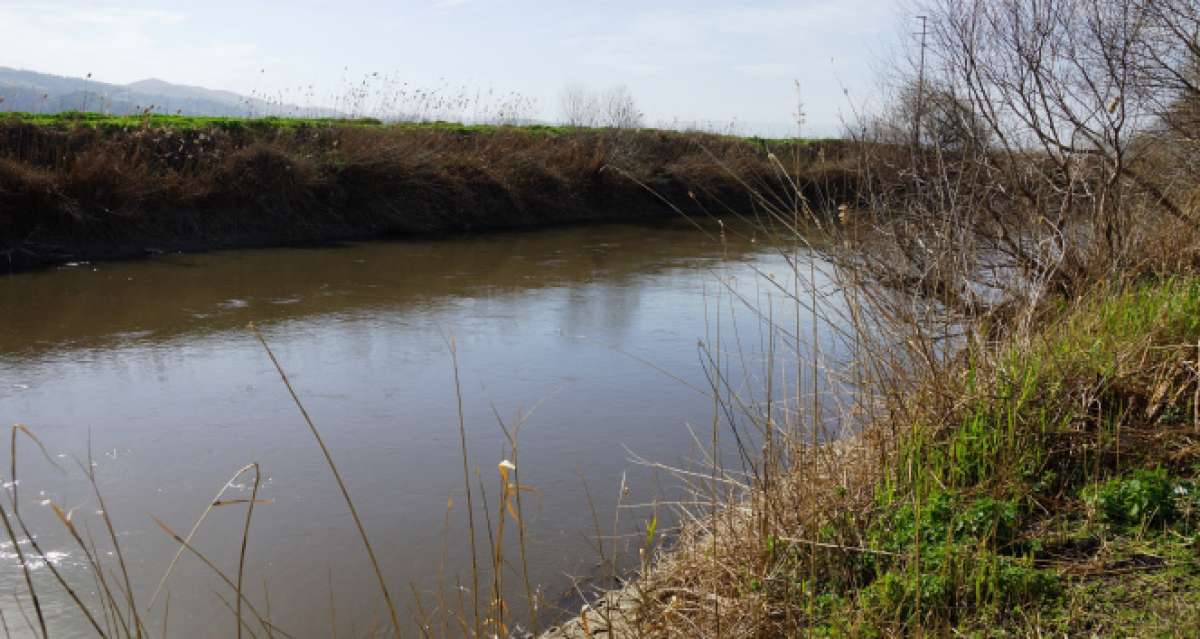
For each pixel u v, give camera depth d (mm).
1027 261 5801
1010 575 3098
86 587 4543
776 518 3691
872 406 4242
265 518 5340
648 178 22078
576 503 5492
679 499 5398
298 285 12211
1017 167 6359
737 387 7621
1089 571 3186
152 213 14469
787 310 10359
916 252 5129
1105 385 4230
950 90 6180
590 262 14891
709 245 17031
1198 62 6930
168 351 8875
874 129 6316
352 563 4809
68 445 6410
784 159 18078
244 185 15711
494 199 19594
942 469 3891
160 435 6648
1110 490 3580
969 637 2877
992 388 4223
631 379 8133
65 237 13422
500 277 13320
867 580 3387
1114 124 6211
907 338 4480
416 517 5355
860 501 3803
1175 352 4387
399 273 13391
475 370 8422
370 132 18875
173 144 15602
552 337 9703
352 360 8711
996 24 6230
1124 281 5590
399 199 17938
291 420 7016
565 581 4520
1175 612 2859
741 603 3379
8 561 4758
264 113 21875
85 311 10328
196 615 4301
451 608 4328
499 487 5770
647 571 3980
